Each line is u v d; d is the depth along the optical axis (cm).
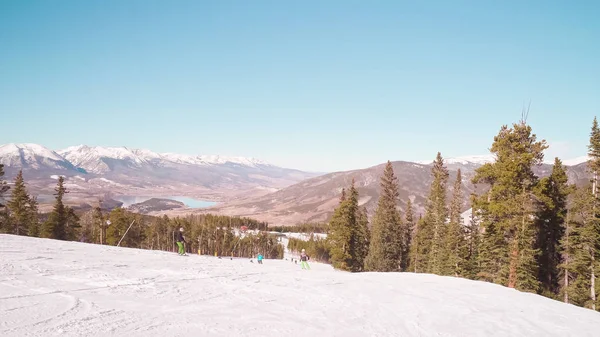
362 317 1310
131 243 8125
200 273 2016
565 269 3741
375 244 7044
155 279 1717
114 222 7938
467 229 5059
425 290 2033
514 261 3406
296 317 1227
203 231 11331
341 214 6425
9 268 1686
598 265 3353
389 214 7156
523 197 3284
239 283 1797
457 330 1259
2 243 2658
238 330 1023
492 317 1502
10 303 1117
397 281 2339
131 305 1202
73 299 1218
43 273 1633
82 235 9150
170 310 1179
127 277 1706
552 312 1734
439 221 5603
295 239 15325
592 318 1692
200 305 1283
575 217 3569
